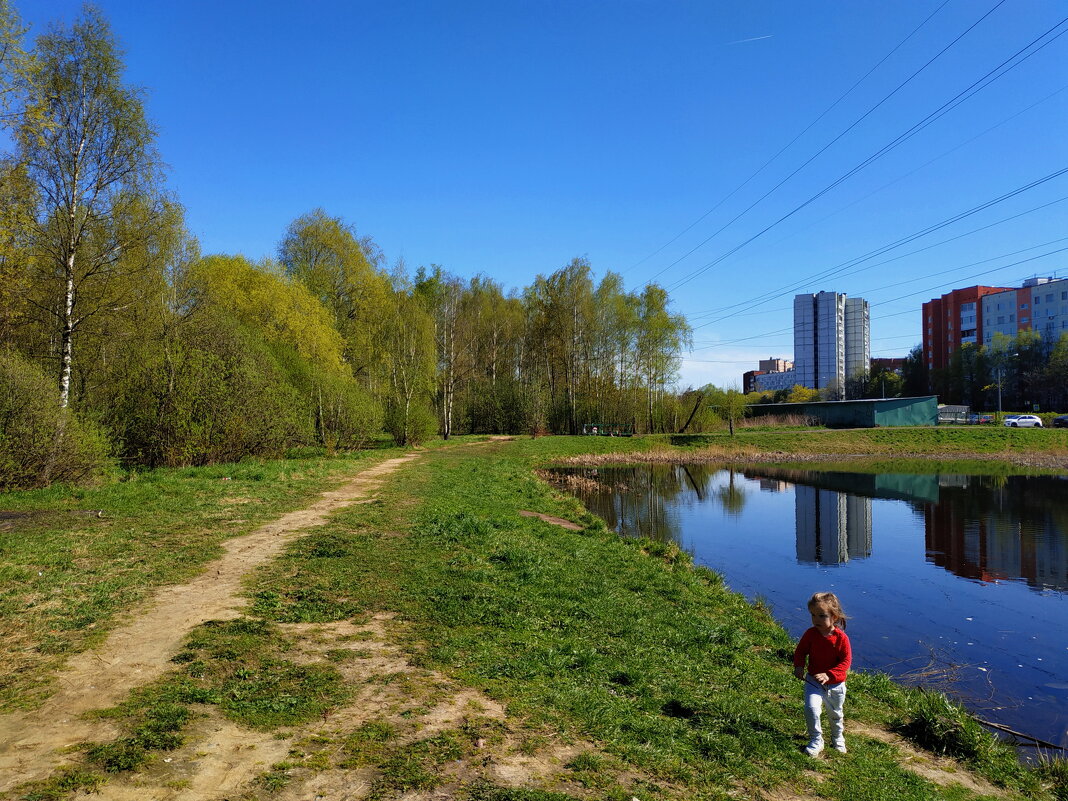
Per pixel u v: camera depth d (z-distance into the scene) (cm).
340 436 3575
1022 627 1283
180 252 2803
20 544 1075
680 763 505
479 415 6481
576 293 6078
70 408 1920
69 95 2078
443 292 5847
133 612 760
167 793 394
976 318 11331
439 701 564
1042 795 596
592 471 4309
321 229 4422
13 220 1856
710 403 6359
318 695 558
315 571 985
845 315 13762
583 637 816
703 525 2431
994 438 5644
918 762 629
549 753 489
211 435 2456
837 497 3234
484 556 1193
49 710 505
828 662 582
